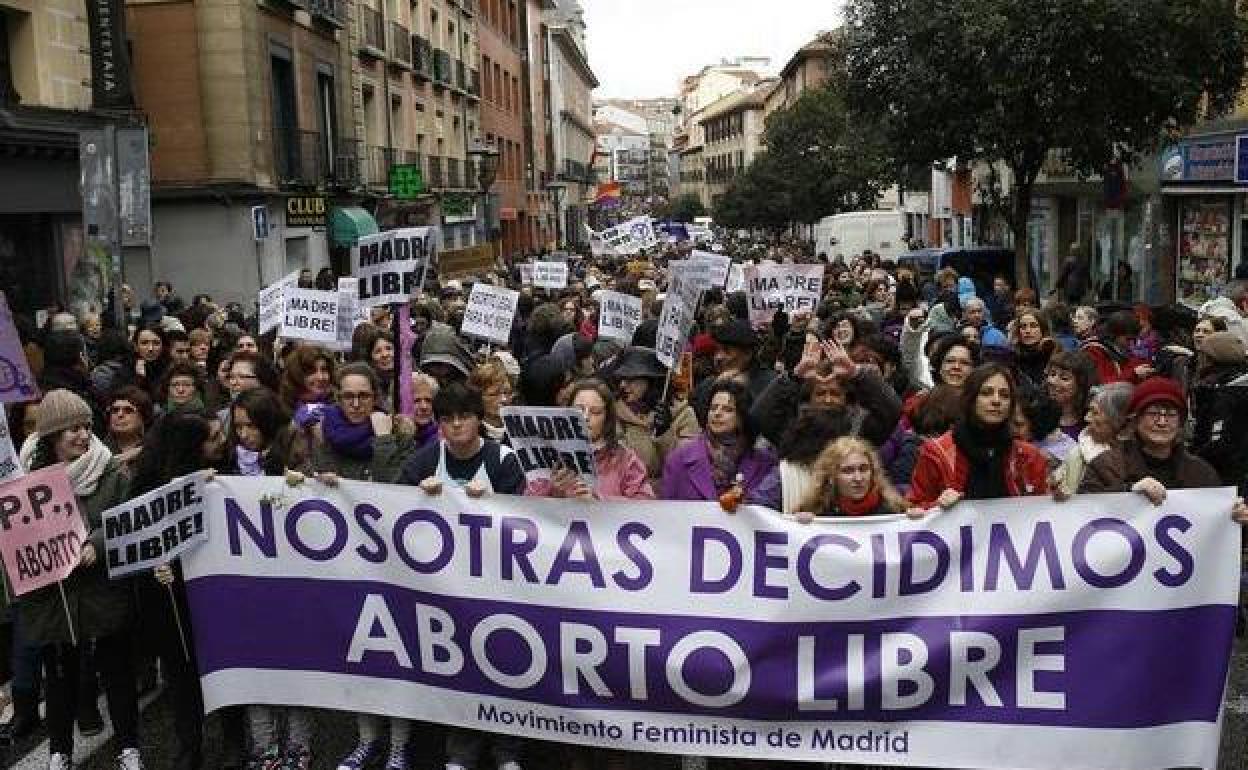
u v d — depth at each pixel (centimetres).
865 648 492
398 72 3519
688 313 779
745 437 568
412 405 707
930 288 1827
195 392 767
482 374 699
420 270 717
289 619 552
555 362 684
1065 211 3262
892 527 488
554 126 7869
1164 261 2441
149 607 561
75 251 1780
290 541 549
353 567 544
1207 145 2153
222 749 600
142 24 2273
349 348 1034
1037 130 2062
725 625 500
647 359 670
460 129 4434
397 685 543
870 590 490
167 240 2311
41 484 538
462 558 528
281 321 1003
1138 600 476
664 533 505
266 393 600
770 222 5944
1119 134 2052
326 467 617
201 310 1329
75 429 568
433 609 534
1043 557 480
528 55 6550
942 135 2147
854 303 1588
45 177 1686
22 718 621
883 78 2192
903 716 491
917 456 590
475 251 1551
